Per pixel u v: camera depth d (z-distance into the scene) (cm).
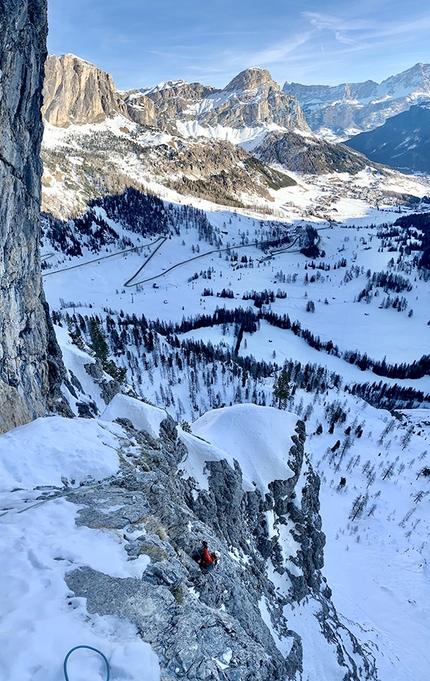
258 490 5234
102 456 2739
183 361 19350
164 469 3356
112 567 1673
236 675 1539
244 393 17150
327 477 12900
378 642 6725
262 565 4681
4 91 2909
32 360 3703
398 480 12962
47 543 1719
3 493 2170
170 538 2517
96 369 6316
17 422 3128
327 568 9175
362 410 18350
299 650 4072
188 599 1802
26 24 2962
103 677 1153
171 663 1364
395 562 9575
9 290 3303
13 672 1073
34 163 3469
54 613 1338
